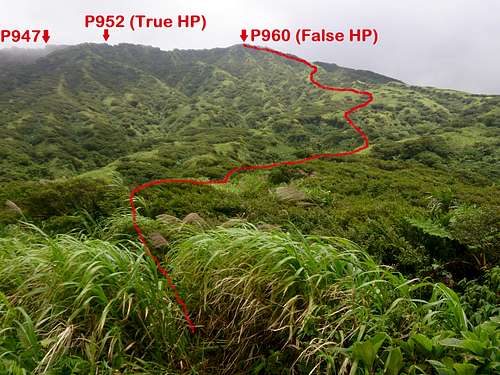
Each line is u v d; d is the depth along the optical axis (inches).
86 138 3053.6
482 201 377.1
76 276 103.2
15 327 96.0
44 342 85.3
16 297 106.1
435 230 162.1
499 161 1886.1
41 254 119.9
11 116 3447.3
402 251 155.3
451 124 3088.1
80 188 237.5
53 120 3329.2
